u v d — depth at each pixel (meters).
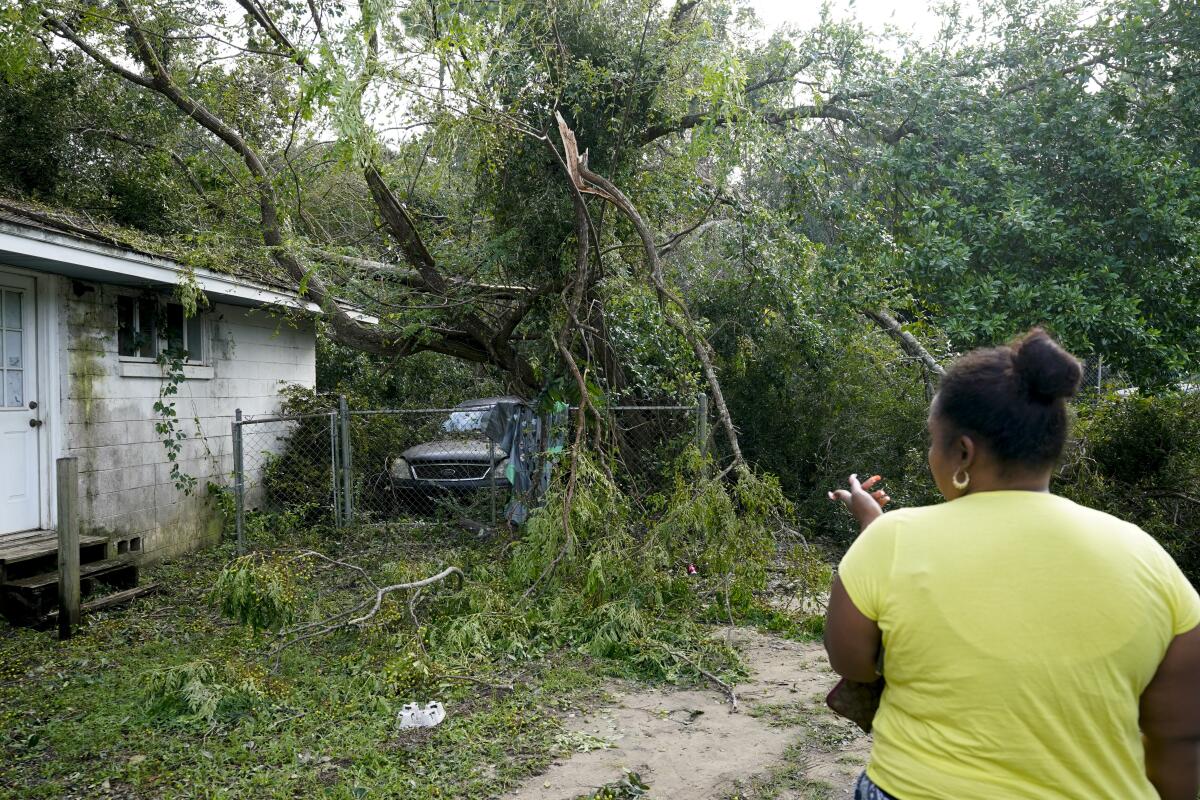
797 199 8.06
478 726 4.35
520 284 8.68
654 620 5.94
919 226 6.93
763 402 9.92
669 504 7.00
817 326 8.78
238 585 5.30
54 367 7.26
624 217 8.43
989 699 1.39
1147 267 6.69
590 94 7.76
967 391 1.55
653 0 7.78
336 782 3.82
